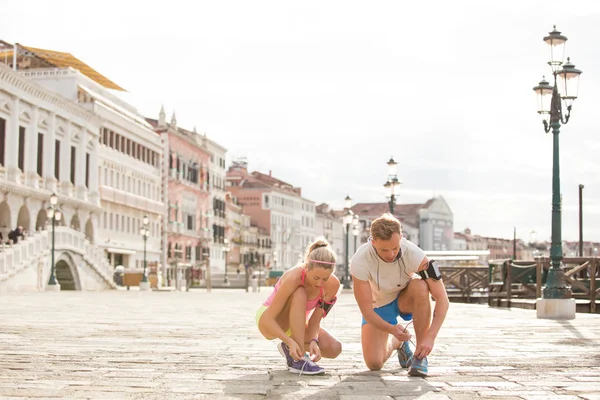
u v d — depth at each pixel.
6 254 41.22
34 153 54.22
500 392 6.43
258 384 6.93
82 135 62.53
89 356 9.16
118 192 70.31
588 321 16.81
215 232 108.44
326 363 8.55
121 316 18.16
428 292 7.71
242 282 88.88
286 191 149.25
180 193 91.75
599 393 6.37
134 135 76.38
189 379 7.22
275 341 11.35
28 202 53.09
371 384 6.92
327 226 176.50
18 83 51.38
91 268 55.47
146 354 9.44
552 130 18.91
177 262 87.44
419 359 7.46
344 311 21.44
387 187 33.91
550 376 7.42
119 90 78.38
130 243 74.38
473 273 34.56
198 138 101.62
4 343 10.82
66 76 65.25
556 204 18.56
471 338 12.02
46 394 6.29
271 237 140.50
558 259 18.55
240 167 152.00
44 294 38.03
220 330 13.67
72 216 60.50
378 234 7.38
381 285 7.72
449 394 6.33
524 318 18.12
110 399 6.08
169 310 21.89
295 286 7.70
